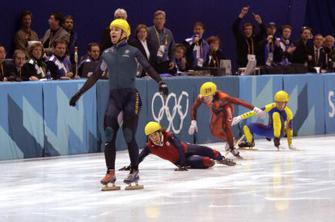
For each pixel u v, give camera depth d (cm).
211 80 2672
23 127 2242
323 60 3170
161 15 2697
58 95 2311
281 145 2552
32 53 2403
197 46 2867
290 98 2884
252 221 1240
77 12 3000
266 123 2822
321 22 3794
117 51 1608
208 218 1270
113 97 1603
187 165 1945
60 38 2638
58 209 1384
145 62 1609
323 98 2995
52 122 2300
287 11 3681
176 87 2578
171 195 1525
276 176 1794
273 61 3080
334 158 2158
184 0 3347
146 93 2486
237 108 2714
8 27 2791
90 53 2542
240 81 2753
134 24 3177
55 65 2452
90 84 1644
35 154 2272
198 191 1573
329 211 1324
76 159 2212
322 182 1688
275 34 3441
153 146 1884
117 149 2436
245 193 1539
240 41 3019
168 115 2558
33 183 1730
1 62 2342
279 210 1338
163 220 1258
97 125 2408
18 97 2230
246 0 3547
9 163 2130
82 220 1274
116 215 1312
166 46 2727
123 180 1752
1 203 1463
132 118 1595
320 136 2898
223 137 2162
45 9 2902
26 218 1304
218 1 3462
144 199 1479
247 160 2130
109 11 3098
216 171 1895
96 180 1761
